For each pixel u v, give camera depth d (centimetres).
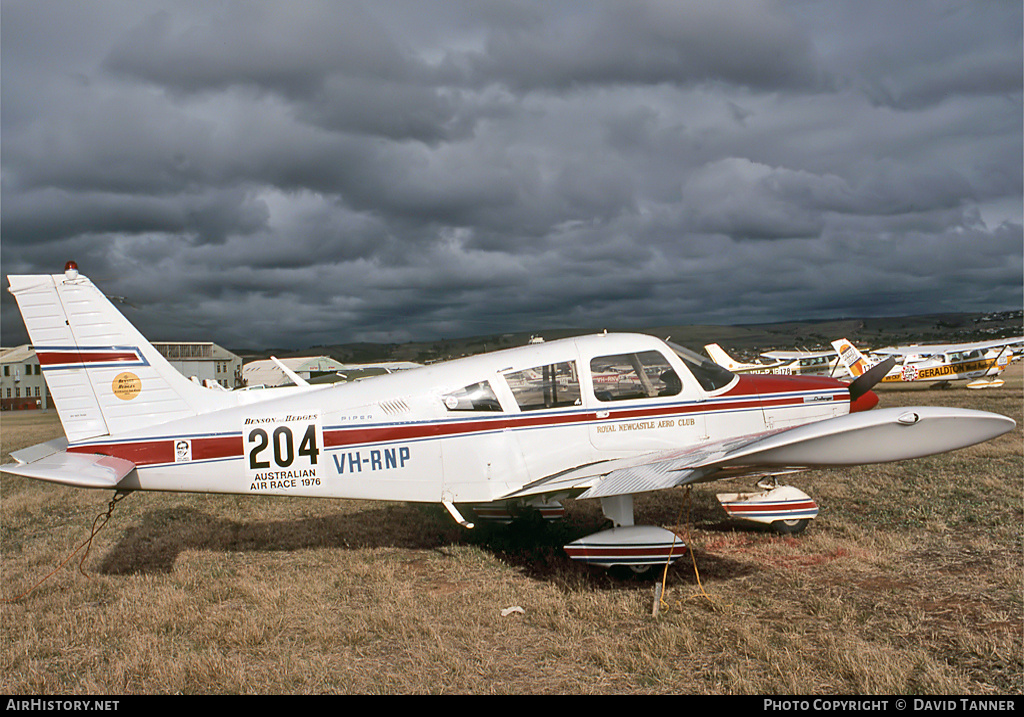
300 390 644
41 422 3325
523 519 710
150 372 596
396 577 545
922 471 896
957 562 523
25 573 586
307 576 545
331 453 584
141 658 391
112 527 761
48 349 581
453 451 589
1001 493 746
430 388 596
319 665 376
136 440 585
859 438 445
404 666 376
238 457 586
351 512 803
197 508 859
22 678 377
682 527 678
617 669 362
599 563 514
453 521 739
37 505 922
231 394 620
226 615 459
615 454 604
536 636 413
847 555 558
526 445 595
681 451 562
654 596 474
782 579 503
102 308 591
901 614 424
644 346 625
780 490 654
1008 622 405
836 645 377
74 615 474
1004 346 3031
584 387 605
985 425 435
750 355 7581
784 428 638
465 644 403
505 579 530
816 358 3156
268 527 731
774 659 362
